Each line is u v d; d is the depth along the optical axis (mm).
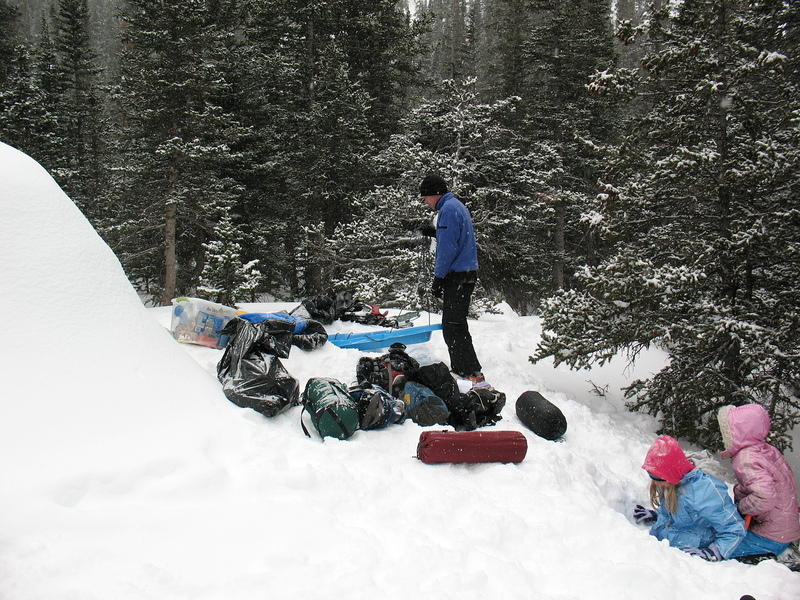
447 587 2396
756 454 3301
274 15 17938
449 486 3326
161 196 15523
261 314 4586
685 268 5551
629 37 6391
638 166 6633
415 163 13125
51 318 3434
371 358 4543
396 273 13047
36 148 19328
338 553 2559
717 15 6070
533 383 5945
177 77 15172
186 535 2566
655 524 3459
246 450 3338
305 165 17359
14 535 2361
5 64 22000
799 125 6086
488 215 13562
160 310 6887
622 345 6234
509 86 21094
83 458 2871
